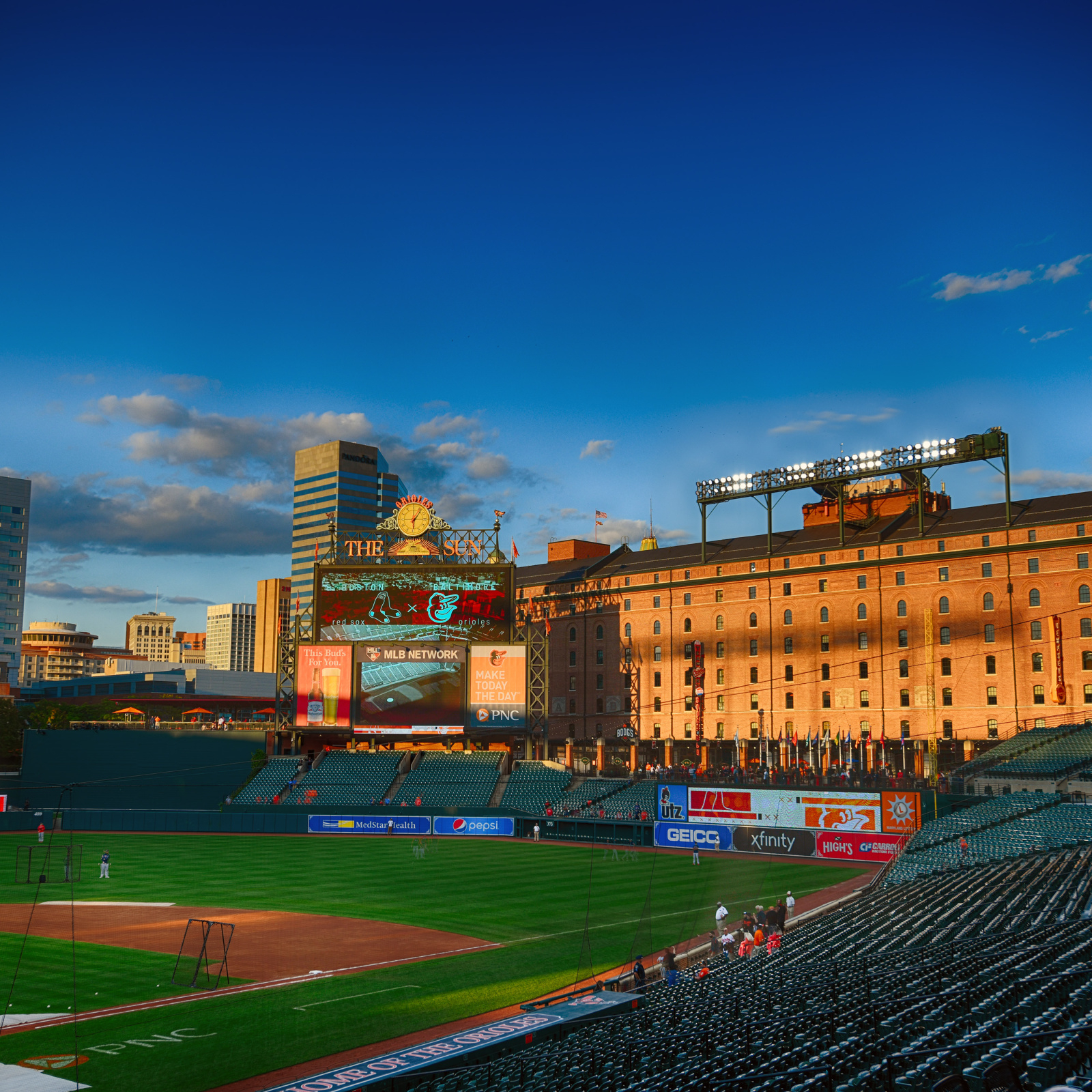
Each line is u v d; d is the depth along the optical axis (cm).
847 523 12538
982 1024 2116
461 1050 2730
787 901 5184
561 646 14825
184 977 4050
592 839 9656
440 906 5816
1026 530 10662
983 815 7656
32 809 11206
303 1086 2452
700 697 12294
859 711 11662
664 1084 2098
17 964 4244
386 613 11944
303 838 9775
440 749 12331
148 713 15800
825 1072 1934
